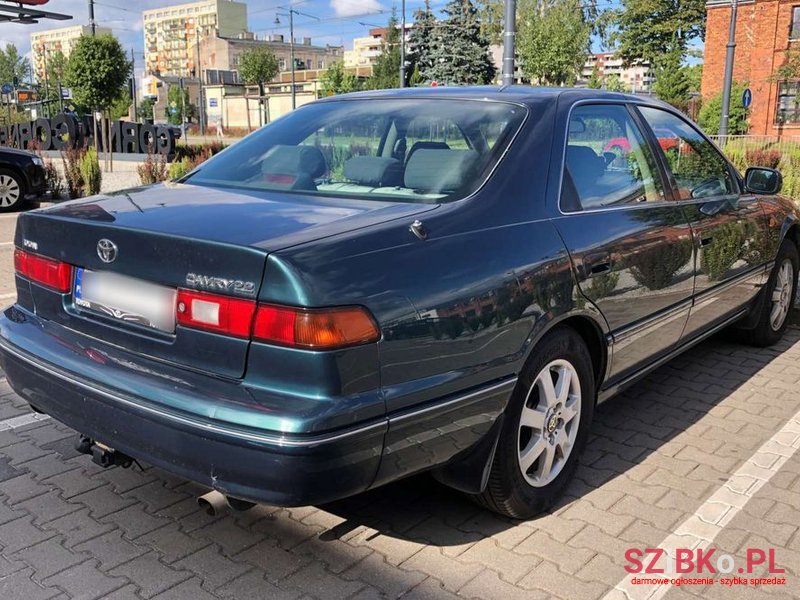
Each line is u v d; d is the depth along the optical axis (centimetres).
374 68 6581
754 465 377
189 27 16162
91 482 350
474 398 269
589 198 340
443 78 5091
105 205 303
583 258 316
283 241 239
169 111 9656
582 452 342
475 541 306
